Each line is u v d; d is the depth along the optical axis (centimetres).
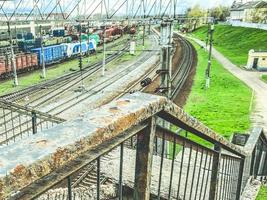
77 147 110
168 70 1277
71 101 2736
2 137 1453
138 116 145
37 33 6838
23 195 98
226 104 3077
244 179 745
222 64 5331
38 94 2980
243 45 7238
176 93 3334
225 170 462
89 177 950
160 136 200
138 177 176
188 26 12550
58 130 115
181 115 195
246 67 4991
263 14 9731
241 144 1298
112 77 3900
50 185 105
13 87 3381
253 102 3186
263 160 1003
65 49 5100
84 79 3753
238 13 11319
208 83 3650
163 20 1265
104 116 132
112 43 7819
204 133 251
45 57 4619
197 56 6112
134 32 8706
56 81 3656
